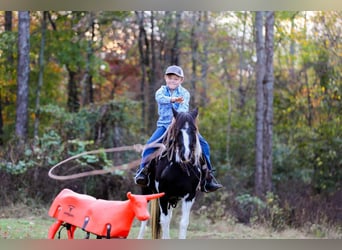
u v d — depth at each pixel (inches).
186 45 887.7
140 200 283.6
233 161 832.9
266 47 717.3
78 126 691.4
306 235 546.3
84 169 603.8
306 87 821.9
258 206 595.8
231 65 938.7
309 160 739.4
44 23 811.4
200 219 573.0
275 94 842.2
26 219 521.3
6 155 601.3
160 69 837.2
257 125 741.9
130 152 687.7
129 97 868.6
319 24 791.7
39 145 619.5
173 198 335.9
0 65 821.9
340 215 602.2
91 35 859.4
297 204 609.0
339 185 694.5
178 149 308.3
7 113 853.8
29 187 585.3
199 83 904.9
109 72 933.2
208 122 872.9
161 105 335.3
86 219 288.7
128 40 887.7
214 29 900.0
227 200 617.9
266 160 704.4
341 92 748.0
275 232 544.7
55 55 835.4
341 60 762.2
